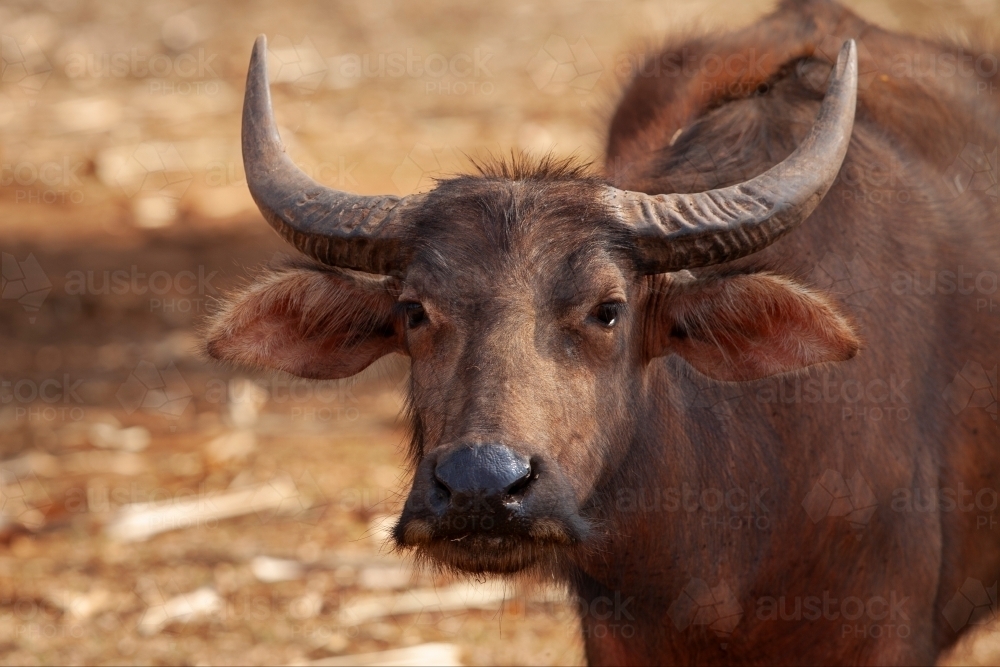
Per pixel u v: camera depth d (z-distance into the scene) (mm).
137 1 78438
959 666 21734
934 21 59062
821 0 20328
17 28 73688
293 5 76375
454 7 73250
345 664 22047
